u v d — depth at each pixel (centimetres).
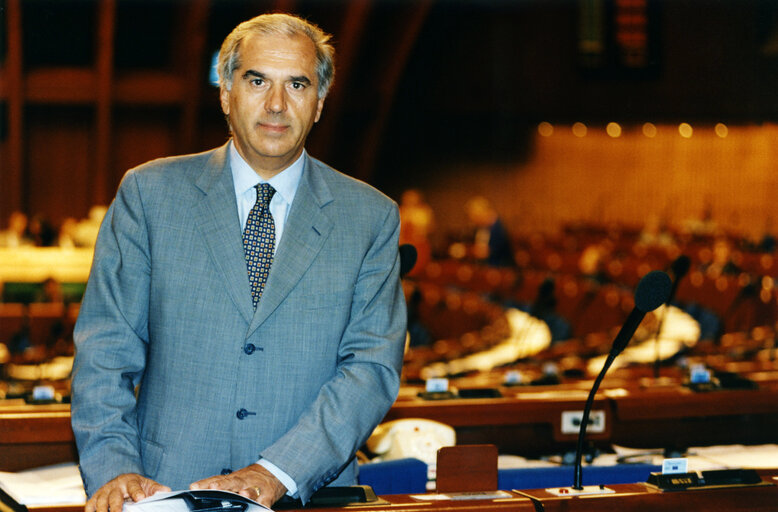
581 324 620
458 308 658
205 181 163
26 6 1295
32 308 542
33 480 203
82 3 1322
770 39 1527
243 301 157
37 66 1327
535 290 681
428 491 209
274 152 156
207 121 1417
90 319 160
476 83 1559
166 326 158
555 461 251
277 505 147
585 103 1556
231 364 156
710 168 1655
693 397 279
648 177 1681
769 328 523
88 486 148
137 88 1357
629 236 1546
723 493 158
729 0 1534
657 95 1556
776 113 1548
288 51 154
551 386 296
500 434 270
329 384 159
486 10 1539
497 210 1655
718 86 1551
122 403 155
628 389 288
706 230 1516
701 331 522
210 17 1293
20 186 1335
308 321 159
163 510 132
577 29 1548
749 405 283
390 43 1369
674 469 166
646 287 156
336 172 174
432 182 1642
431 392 275
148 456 157
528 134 1653
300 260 160
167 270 158
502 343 515
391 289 169
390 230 171
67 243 909
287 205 165
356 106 1405
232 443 156
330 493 148
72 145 1378
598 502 152
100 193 1361
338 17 1269
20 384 315
